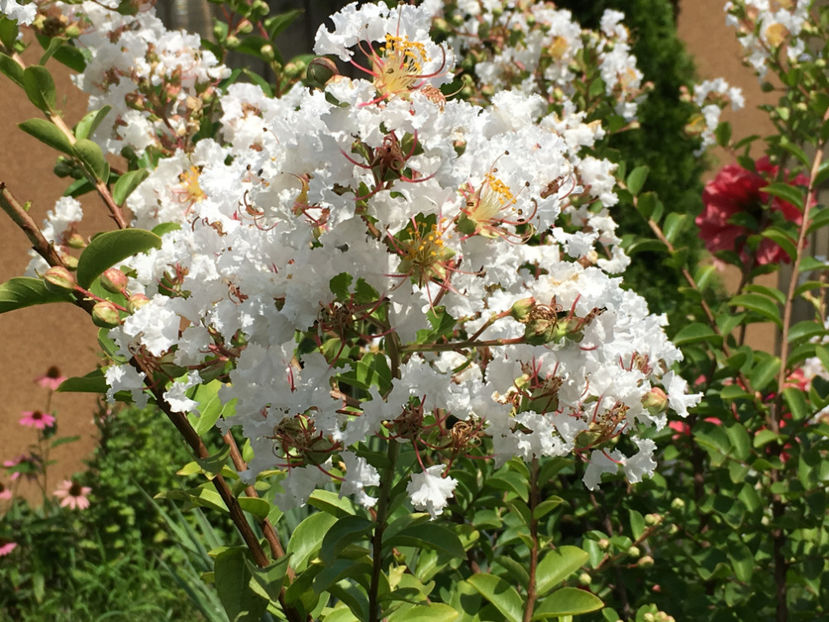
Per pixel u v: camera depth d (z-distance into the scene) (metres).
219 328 0.27
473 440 0.30
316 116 0.27
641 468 0.33
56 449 1.20
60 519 1.10
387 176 0.26
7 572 1.06
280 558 0.31
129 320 0.29
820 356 0.54
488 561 0.50
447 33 0.69
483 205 0.28
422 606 0.33
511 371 0.30
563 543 0.64
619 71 0.66
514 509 0.41
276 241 0.26
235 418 0.28
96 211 1.07
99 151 0.37
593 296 0.27
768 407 0.60
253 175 0.31
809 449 0.56
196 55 0.47
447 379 0.27
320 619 0.36
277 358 0.27
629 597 0.57
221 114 0.51
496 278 0.28
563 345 0.28
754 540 0.57
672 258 0.65
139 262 0.31
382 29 0.27
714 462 0.56
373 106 0.25
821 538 0.57
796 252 0.61
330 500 0.34
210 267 0.28
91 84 0.46
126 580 1.06
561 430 0.30
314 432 0.28
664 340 0.34
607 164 0.50
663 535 0.53
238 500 0.32
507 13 0.67
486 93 0.64
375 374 0.30
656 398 0.32
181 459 1.15
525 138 0.32
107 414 1.17
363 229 0.26
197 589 0.55
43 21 0.41
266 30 0.64
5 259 1.07
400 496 0.29
